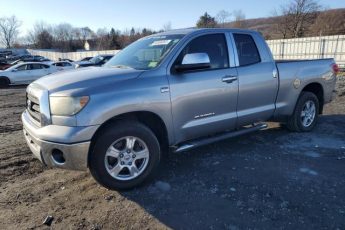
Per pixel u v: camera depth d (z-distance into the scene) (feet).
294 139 19.02
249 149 17.40
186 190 12.87
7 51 271.49
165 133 13.76
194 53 13.94
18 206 11.98
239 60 16.16
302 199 11.96
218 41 15.56
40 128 12.01
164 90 13.23
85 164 11.86
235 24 182.09
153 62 13.91
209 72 14.79
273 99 17.88
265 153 16.76
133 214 11.27
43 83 12.91
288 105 18.76
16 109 34.73
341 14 188.34
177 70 13.69
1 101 41.57
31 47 360.48
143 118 13.64
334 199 11.94
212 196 12.35
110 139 12.10
